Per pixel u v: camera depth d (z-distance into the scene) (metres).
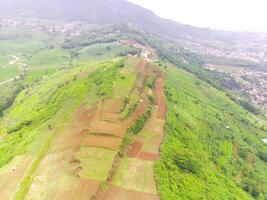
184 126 112.94
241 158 126.69
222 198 83.06
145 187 70.94
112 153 80.25
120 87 115.88
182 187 76.69
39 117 121.75
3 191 75.38
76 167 75.88
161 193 69.81
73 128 97.44
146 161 79.94
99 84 125.88
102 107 103.00
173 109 119.62
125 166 77.62
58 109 119.31
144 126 98.62
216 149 119.75
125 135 88.19
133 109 103.12
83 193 67.06
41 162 81.94
